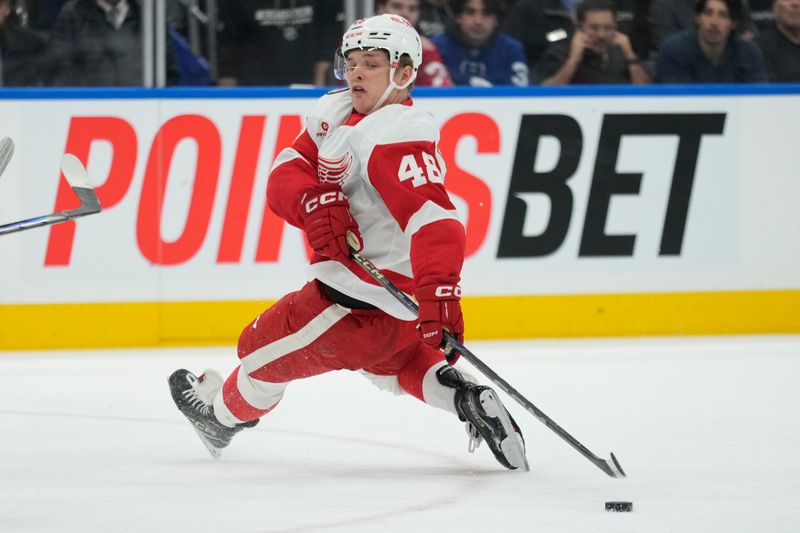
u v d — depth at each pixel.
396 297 11.55
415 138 11.62
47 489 11.12
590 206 25.55
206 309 24.58
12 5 25.97
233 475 11.92
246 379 12.41
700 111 25.78
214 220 24.52
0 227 11.12
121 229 24.34
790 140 26.05
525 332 25.45
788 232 26.17
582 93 25.42
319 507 10.17
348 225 11.73
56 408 16.95
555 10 27.03
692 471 12.05
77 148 24.22
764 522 9.52
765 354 22.86
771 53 27.84
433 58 26.83
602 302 25.66
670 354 22.88
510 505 10.26
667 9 27.31
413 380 12.52
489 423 11.84
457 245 11.41
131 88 24.27
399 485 11.29
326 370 12.32
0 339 24.22
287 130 24.59
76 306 24.28
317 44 27.03
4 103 24.03
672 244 25.84
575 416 16.11
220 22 26.73
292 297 12.28
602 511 9.98
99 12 25.95
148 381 19.75
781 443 13.88
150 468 12.36
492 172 25.23
